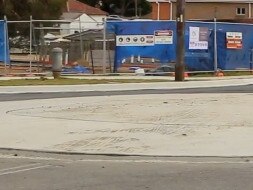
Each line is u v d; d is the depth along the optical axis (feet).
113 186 23.79
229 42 90.43
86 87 69.31
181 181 24.66
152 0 213.46
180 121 40.40
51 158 30.27
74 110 46.73
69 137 35.17
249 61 92.94
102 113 44.65
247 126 38.29
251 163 28.63
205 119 41.27
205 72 88.74
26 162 29.19
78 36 93.25
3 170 27.17
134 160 29.63
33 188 23.45
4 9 181.27
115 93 63.52
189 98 55.83
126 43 86.02
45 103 52.54
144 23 85.71
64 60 89.81
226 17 215.51
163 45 85.92
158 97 57.31
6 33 84.58
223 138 34.40
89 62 89.81
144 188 23.40
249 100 53.42
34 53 99.35
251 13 215.31
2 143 33.68
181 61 76.69
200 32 87.92
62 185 23.99
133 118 41.91
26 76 83.97
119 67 86.43
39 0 185.16
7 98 57.98
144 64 86.28
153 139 34.27
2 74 84.28
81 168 27.61
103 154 30.78
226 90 66.59
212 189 23.21
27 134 36.27
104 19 88.74
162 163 28.73
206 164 28.43
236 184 24.06
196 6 216.33
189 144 32.86
